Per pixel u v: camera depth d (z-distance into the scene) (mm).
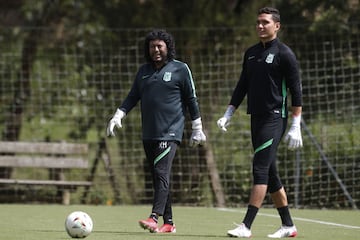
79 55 65500
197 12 64000
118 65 62562
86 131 64625
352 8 60594
